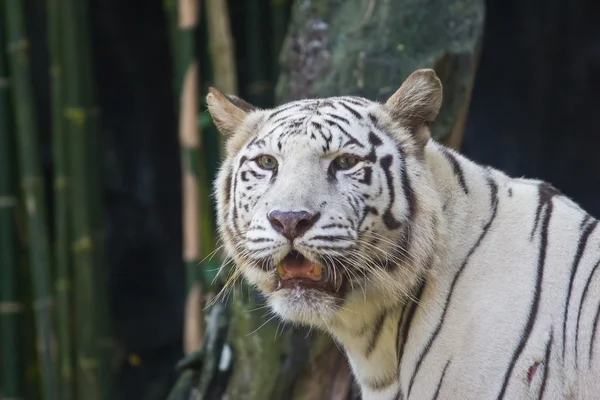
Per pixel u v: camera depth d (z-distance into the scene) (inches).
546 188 232.2
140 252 706.2
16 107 432.8
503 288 217.8
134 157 701.9
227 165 236.5
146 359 688.4
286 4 515.2
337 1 322.0
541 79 714.8
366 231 216.5
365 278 220.8
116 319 693.9
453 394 215.8
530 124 718.5
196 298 390.9
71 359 444.8
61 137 432.1
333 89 311.1
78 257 436.5
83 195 433.7
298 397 292.5
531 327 213.5
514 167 720.3
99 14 674.8
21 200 451.8
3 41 440.5
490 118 723.4
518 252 221.0
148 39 690.2
